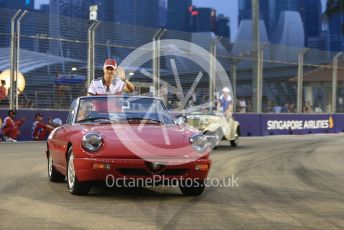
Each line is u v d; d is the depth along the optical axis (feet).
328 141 73.51
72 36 72.38
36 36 69.56
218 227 19.53
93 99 28.84
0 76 67.00
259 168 39.58
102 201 24.43
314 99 100.78
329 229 19.54
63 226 19.27
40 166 37.78
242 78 89.20
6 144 60.03
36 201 24.18
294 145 64.75
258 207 23.67
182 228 19.27
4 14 67.41
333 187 30.45
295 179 33.71
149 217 21.09
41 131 67.56
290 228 19.57
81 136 24.84
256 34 93.09
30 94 68.85
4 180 30.78
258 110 91.15
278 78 94.79
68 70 71.92
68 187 27.07
